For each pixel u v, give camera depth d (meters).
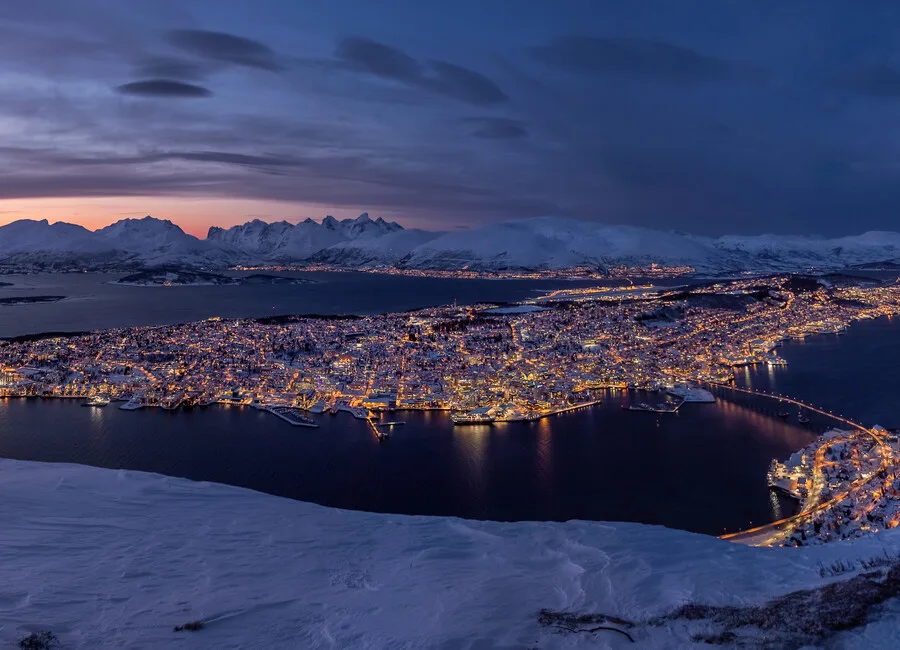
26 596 8.38
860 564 9.96
